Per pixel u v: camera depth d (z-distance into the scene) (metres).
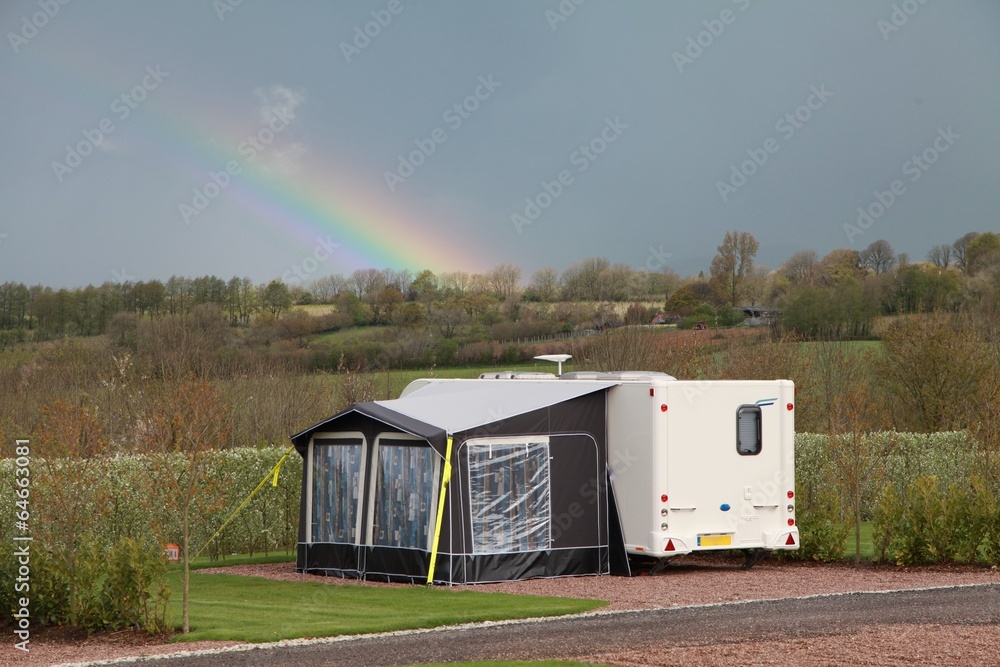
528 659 7.72
